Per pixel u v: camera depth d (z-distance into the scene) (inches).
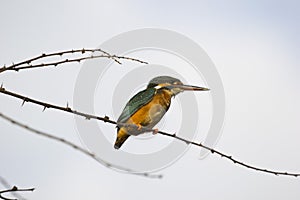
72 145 217.2
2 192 248.8
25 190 267.9
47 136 217.9
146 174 216.4
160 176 217.6
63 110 330.3
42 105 322.7
